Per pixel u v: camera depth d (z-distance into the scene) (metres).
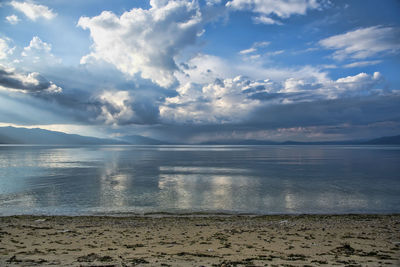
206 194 42.12
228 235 19.17
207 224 23.83
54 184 51.41
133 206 34.00
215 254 13.95
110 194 41.78
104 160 121.19
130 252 14.19
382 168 83.12
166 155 173.25
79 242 16.77
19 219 25.83
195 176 64.94
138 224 23.72
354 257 13.46
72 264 11.32
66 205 34.31
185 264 11.48
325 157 146.75
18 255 13.25
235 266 11.32
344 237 18.61
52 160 116.12
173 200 37.69
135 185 50.84
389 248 15.65
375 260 12.83
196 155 174.38
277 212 31.28
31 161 109.25
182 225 23.30
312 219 26.67
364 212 31.47
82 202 36.09
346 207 33.84
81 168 83.25
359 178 60.56
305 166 91.88
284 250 15.09
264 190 45.78
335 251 14.88
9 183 52.28
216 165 96.62
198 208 33.09
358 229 21.42
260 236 18.86
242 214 30.17
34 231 20.08
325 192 43.88
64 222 24.45
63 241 16.98
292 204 35.41
